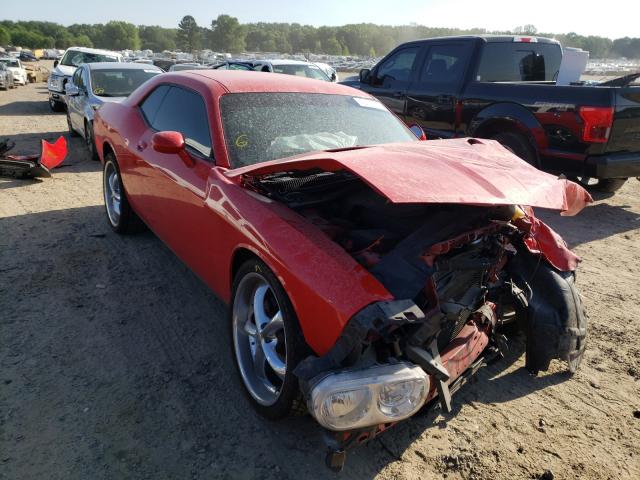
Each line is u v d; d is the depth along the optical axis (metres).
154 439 2.44
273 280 2.38
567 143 5.73
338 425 1.85
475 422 2.63
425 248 2.32
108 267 4.28
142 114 4.35
